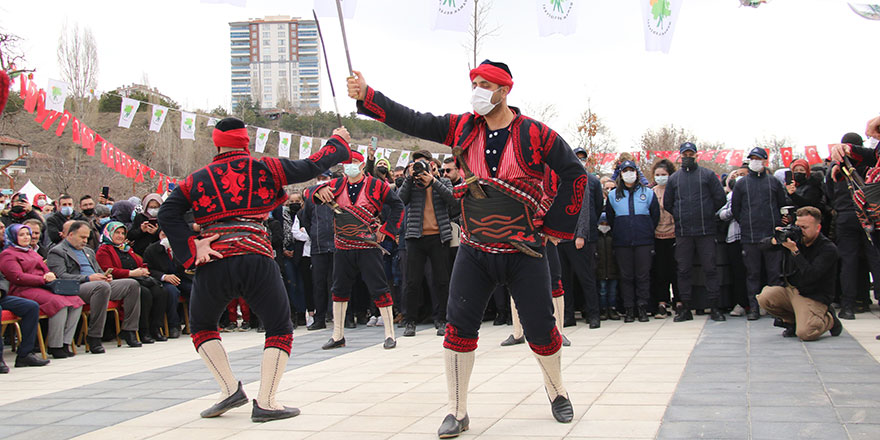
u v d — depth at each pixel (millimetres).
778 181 7613
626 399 3955
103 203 10562
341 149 4203
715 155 12367
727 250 8234
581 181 3412
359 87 3475
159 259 8508
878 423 3197
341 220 6766
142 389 5020
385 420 3730
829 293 5926
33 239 7477
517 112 3570
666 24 4758
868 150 6133
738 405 3670
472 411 3854
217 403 4004
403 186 7777
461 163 3496
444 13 4711
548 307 3469
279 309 3922
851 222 7246
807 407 3559
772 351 5434
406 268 7844
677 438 3109
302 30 84250
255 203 3885
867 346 5422
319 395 4512
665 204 7938
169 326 8562
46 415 4199
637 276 7953
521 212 3406
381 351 6559
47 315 6941
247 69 83625
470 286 3461
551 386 3578
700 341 6195
